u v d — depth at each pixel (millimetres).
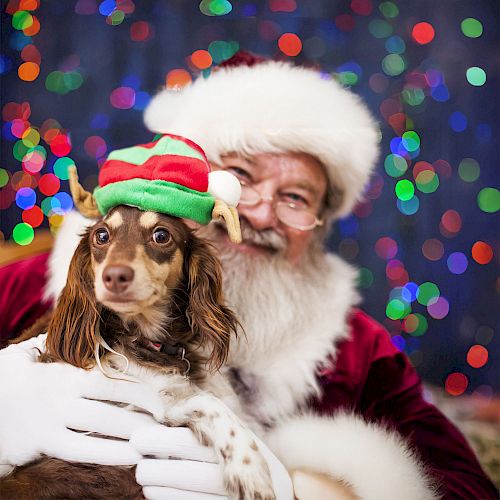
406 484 1172
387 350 1583
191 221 1192
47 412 1059
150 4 2777
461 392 2785
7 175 2684
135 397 1083
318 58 2805
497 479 1934
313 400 1400
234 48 2760
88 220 1405
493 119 2855
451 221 2869
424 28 2770
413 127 2832
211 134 1358
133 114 2803
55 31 2744
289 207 1420
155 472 1024
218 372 1222
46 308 1502
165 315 1123
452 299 2902
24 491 1007
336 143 1389
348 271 1579
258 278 1389
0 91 2711
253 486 995
